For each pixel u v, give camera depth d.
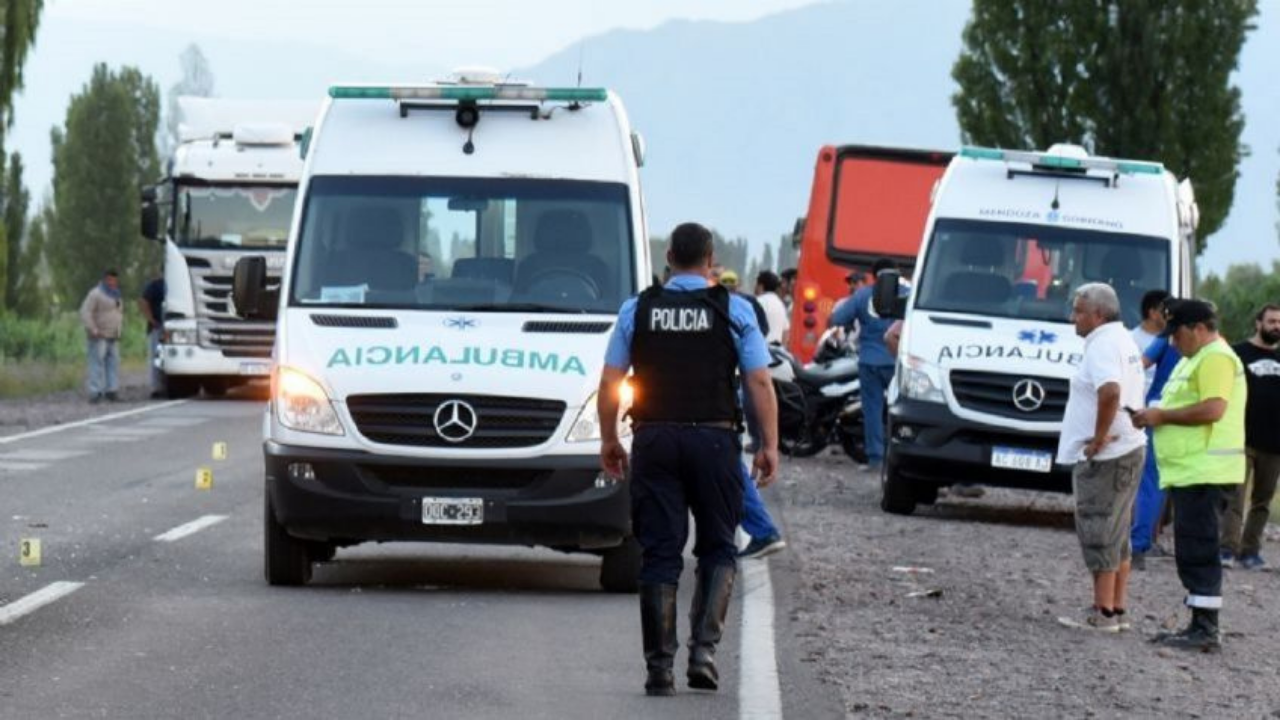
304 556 29.94
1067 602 31.38
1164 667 26.23
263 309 31.16
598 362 29.80
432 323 30.36
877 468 51.88
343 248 31.23
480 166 31.78
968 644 26.80
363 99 32.56
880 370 51.62
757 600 29.53
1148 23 95.88
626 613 27.97
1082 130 97.00
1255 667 26.91
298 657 23.78
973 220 44.56
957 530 40.97
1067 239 44.25
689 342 22.28
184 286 74.31
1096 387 28.61
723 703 21.81
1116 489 28.73
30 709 20.66
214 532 36.03
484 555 34.69
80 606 27.36
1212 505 28.03
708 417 22.27
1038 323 43.38
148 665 23.12
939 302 44.00
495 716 20.81
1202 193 96.56
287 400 29.47
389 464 29.12
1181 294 43.97
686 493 22.41
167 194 75.50
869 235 64.69
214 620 26.38
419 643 24.98
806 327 64.81
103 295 75.25
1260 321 38.16
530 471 29.22
